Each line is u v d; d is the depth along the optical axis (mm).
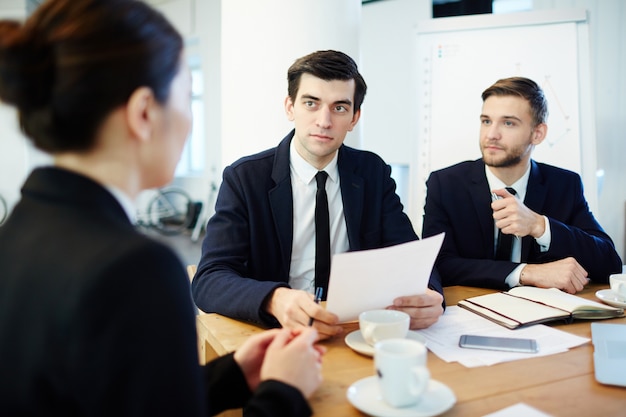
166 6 7156
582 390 748
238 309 1065
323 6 2148
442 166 2350
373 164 1574
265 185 1402
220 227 1327
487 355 885
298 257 1446
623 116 3143
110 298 455
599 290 1407
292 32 2139
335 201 1495
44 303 472
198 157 7734
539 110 1647
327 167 1457
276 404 606
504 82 1668
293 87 1370
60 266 477
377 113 3992
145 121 551
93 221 508
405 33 3779
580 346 935
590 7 3213
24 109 517
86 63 497
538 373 811
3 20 532
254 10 2150
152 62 540
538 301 1178
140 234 510
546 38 2273
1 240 529
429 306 1024
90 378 455
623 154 3158
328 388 764
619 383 755
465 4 3611
